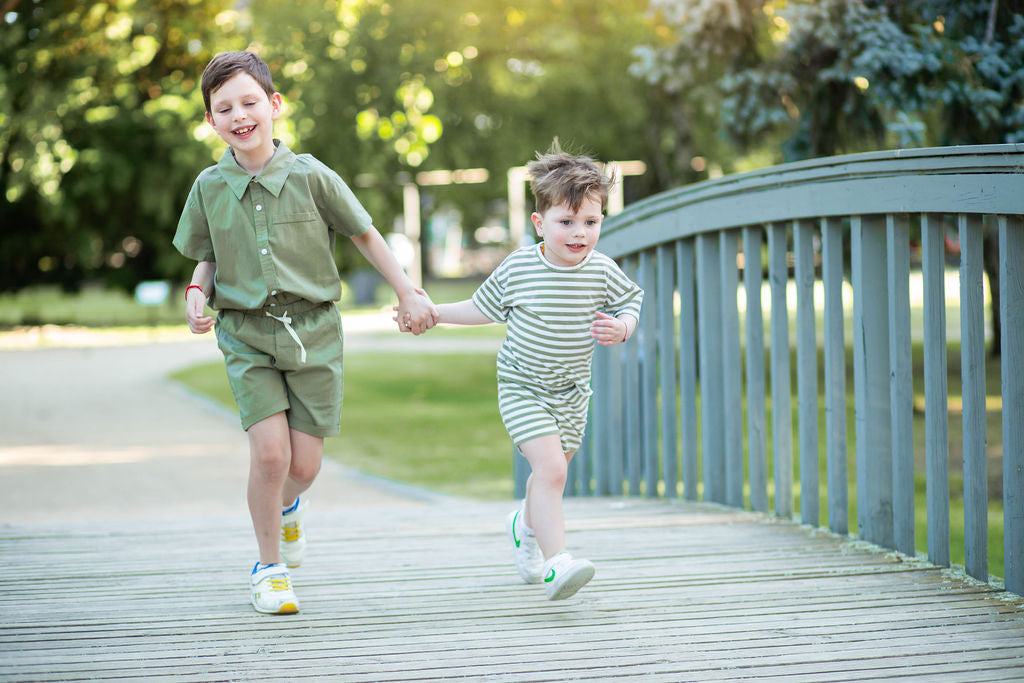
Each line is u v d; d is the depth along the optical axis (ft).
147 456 32.76
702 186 17.04
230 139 11.44
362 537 15.31
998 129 22.18
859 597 11.98
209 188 11.68
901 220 13.38
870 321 14.20
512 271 11.83
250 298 11.58
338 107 46.96
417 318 12.41
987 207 11.66
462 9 44.39
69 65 46.83
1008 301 11.62
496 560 13.91
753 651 10.32
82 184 82.89
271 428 11.64
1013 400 11.78
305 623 11.34
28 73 44.96
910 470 13.76
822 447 32.19
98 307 108.78
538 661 10.12
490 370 55.11
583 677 9.70
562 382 11.92
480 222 166.30
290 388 11.93
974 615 11.29
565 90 49.52
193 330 11.84
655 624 11.17
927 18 23.65
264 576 11.82
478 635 10.89
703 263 17.63
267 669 10.00
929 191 12.57
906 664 9.92
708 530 15.52
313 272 11.88
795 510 25.14
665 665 9.98
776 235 15.99
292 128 47.26
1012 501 11.91
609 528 15.79
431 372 54.60
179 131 70.18
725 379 17.24
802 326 15.55
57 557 14.21
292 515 12.95
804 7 24.29
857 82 25.11
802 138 28.04
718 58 29.19
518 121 51.62
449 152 52.65
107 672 9.95
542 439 11.72
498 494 26.86
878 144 27.27
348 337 78.02
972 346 12.35
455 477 29.35
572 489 22.38
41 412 42.55
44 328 85.87
